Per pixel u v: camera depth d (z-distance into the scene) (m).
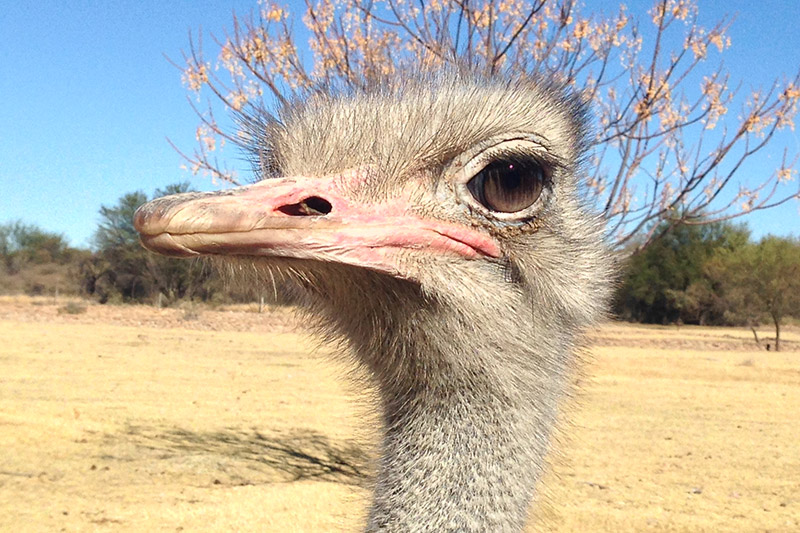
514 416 0.39
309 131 0.41
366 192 0.38
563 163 0.41
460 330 0.38
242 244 0.34
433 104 0.40
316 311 0.43
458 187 0.39
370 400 0.43
